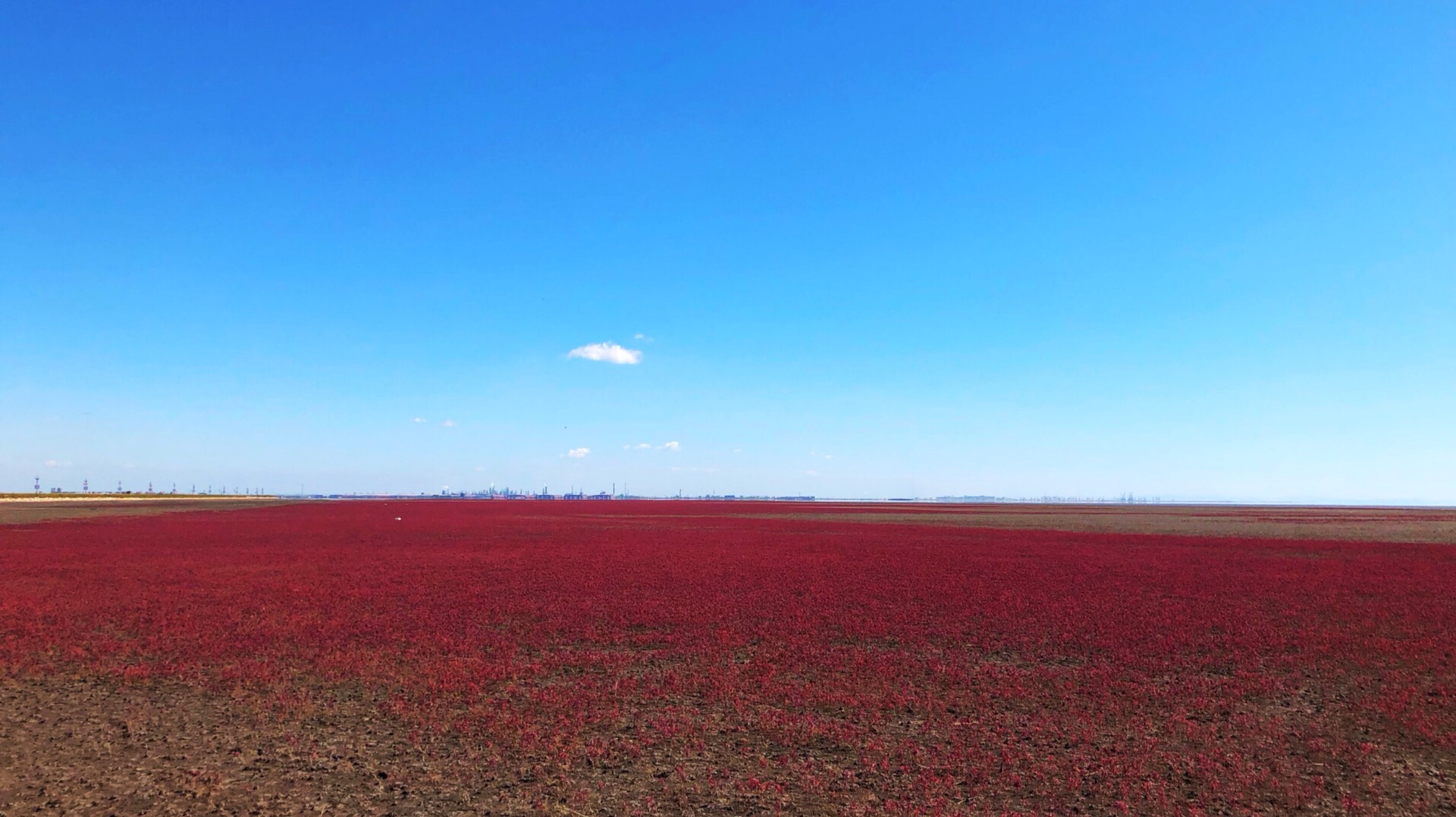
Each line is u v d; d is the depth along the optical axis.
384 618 16.66
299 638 14.44
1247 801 7.43
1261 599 19.75
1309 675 12.20
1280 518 84.94
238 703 10.38
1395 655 13.52
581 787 7.61
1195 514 101.38
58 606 17.73
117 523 52.47
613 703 10.51
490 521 62.78
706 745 8.84
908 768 8.20
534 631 15.33
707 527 55.22
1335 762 8.47
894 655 13.50
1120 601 19.52
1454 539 45.22
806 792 7.54
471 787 7.58
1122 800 7.41
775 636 15.09
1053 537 45.47
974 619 16.92
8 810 6.91
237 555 30.45
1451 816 7.12
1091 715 10.11
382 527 52.59
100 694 10.70
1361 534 49.88
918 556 32.28
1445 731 9.53
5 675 11.70
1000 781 7.86
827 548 36.28
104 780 7.66
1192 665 12.77
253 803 7.16
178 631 14.98
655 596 20.03
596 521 64.12
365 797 7.30
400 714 9.90
